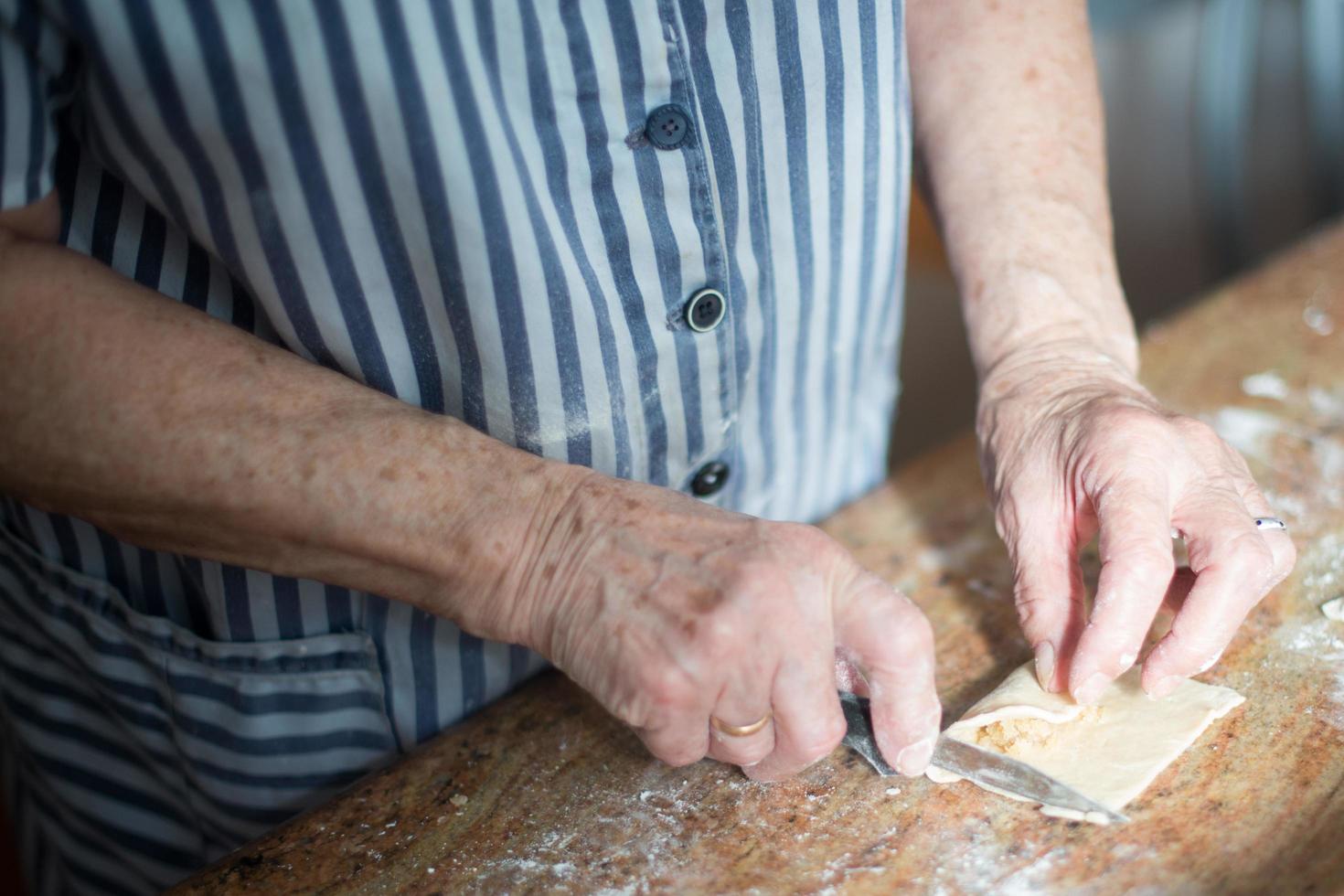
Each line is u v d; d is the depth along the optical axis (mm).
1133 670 981
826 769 906
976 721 917
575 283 889
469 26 792
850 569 806
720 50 914
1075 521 986
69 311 786
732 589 758
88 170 866
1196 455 972
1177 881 771
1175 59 3641
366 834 887
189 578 1030
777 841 847
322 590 1008
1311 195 3529
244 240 833
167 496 799
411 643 1047
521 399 930
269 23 741
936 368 3113
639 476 1058
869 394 1341
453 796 918
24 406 792
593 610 784
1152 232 3689
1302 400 1369
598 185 893
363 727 1078
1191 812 826
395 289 876
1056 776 863
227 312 927
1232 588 875
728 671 758
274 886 844
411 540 802
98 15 717
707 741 832
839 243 1113
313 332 882
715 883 817
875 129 1059
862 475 1386
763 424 1183
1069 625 947
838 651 919
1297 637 996
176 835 1209
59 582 1078
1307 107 3545
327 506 792
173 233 892
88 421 789
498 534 800
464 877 842
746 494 1224
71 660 1125
